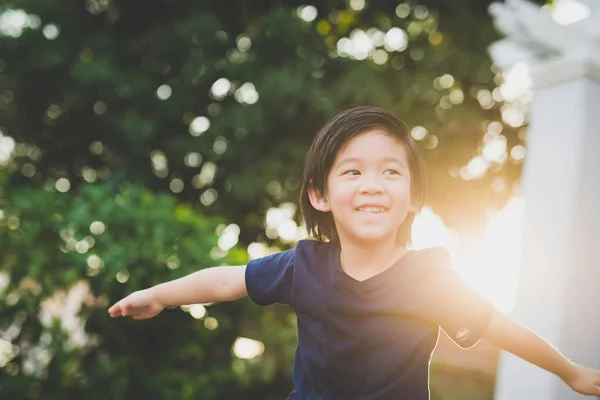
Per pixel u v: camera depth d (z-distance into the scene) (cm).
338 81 616
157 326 393
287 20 616
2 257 369
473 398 510
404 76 625
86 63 609
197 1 672
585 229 299
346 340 131
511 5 341
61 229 382
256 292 145
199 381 396
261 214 682
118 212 393
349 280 132
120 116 639
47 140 709
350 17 723
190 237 410
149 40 664
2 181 411
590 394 140
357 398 131
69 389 380
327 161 136
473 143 673
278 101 591
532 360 138
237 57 642
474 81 678
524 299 312
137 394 391
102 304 383
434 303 131
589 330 293
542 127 327
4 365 400
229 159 638
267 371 437
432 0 683
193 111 670
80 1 667
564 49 316
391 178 132
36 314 388
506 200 733
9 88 662
